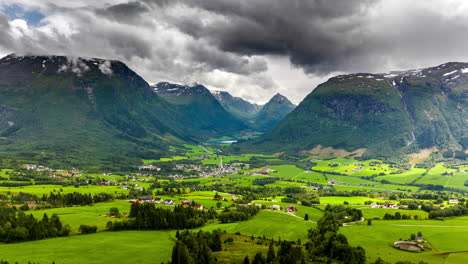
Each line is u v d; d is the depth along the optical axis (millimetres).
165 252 132875
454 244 155625
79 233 159500
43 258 120438
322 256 140125
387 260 135750
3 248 132250
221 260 126938
